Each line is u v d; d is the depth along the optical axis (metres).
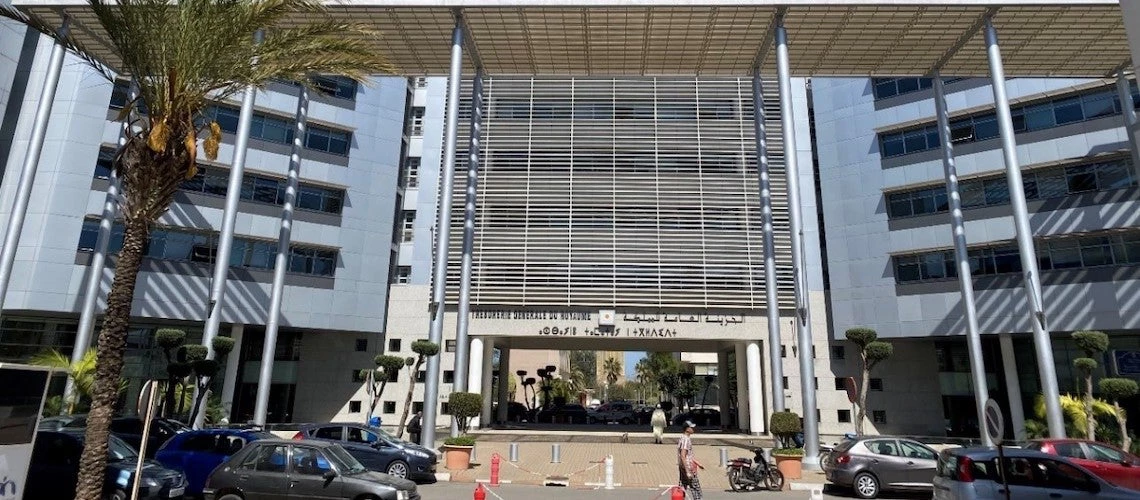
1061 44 22.77
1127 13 7.50
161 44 9.13
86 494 7.91
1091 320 25.11
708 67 24.91
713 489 15.44
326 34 11.71
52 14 21.47
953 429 29.84
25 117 26.52
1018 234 19.44
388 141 34.00
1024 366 28.38
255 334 32.31
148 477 10.83
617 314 30.30
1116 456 13.50
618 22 21.84
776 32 21.09
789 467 16.66
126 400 27.77
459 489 14.62
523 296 30.55
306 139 31.75
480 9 21.31
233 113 30.23
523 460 20.33
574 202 31.59
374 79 34.28
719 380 36.31
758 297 30.28
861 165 31.44
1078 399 22.48
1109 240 25.38
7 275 19.97
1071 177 26.50
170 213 27.83
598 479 16.78
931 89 30.05
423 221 33.78
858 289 30.50
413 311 32.72
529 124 33.00
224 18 9.57
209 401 27.02
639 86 33.22
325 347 32.50
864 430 30.19
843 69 24.94
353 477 10.39
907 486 13.73
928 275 29.05
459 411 18.19
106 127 27.27
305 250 30.92
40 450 10.90
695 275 30.44
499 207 31.97
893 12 21.02
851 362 30.64
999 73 20.47
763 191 22.31
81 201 26.33
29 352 25.95
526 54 24.05
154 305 27.05
